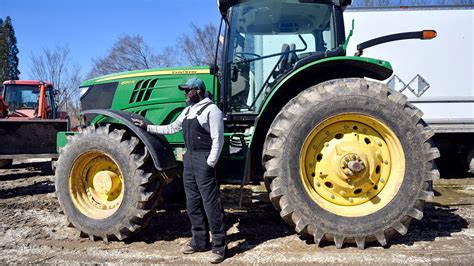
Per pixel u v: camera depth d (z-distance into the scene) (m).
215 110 3.40
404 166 3.51
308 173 3.63
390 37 4.02
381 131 3.60
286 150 3.52
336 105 3.53
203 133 3.42
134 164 3.69
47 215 4.83
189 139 3.44
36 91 11.70
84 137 3.89
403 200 3.47
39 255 3.53
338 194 3.60
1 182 7.16
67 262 3.37
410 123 3.50
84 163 3.98
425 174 3.49
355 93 3.53
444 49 6.59
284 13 4.28
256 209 4.98
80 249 3.67
